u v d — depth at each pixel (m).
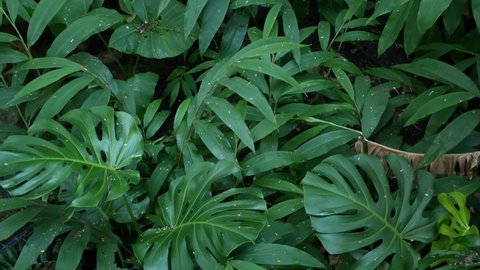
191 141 3.50
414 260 3.11
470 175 3.39
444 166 3.40
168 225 3.18
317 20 4.05
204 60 3.97
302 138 3.46
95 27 3.57
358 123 3.54
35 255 3.21
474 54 3.67
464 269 3.06
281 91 3.55
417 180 3.33
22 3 3.70
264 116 3.50
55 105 3.38
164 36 3.70
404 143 3.66
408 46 3.58
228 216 3.12
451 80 3.47
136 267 3.40
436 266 3.26
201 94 3.35
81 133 3.29
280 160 3.35
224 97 3.55
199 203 3.18
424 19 3.26
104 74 3.58
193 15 3.55
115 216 3.38
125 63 4.07
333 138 3.43
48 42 4.04
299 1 3.96
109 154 3.19
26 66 3.46
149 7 3.76
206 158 3.52
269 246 3.13
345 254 3.26
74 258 3.22
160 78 3.99
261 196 3.18
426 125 3.71
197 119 3.39
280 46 3.32
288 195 3.41
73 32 3.55
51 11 3.53
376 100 3.50
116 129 3.49
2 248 3.54
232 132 3.50
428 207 3.35
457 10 3.65
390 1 3.39
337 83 3.73
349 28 3.98
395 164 3.23
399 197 3.19
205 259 3.06
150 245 3.13
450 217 3.16
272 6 3.79
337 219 3.11
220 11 3.64
